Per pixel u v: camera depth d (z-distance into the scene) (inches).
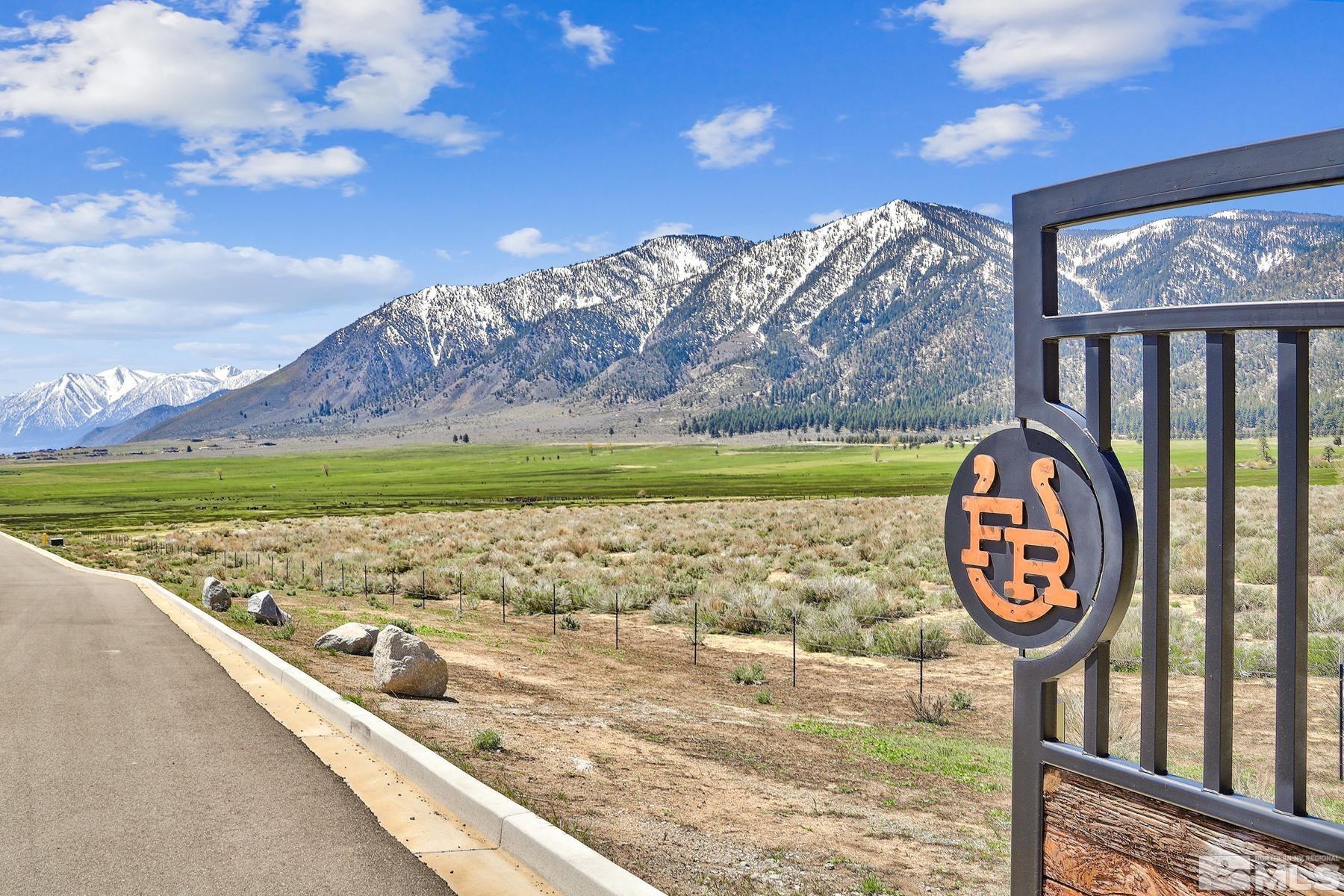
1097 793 153.9
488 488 6801.2
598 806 301.3
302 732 363.6
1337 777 387.9
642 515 2753.4
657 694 602.2
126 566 1697.8
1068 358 163.3
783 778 386.9
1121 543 145.6
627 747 414.3
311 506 4891.7
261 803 269.9
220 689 457.4
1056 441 156.4
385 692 477.1
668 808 313.1
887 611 902.4
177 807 266.4
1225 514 135.0
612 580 1233.4
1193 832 139.8
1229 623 135.9
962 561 173.3
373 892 205.8
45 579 1347.2
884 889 251.6
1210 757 136.5
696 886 234.5
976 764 437.4
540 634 884.0
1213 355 135.2
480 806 250.1
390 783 292.2
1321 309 120.1
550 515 2979.8
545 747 389.1
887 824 328.2
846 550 1439.5
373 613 984.3
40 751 331.6
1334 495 1210.6
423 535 2400.3
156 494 7012.8
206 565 1668.3
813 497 4212.6
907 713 568.4
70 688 460.8
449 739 372.5
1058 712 164.9
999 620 167.3
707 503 3570.4
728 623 892.0
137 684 471.8
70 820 254.8
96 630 709.3
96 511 4849.9
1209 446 135.7
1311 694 513.7
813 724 524.7
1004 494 165.5
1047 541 156.5
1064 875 159.3
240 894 203.8
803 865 267.3
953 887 261.0
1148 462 144.9
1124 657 591.5
